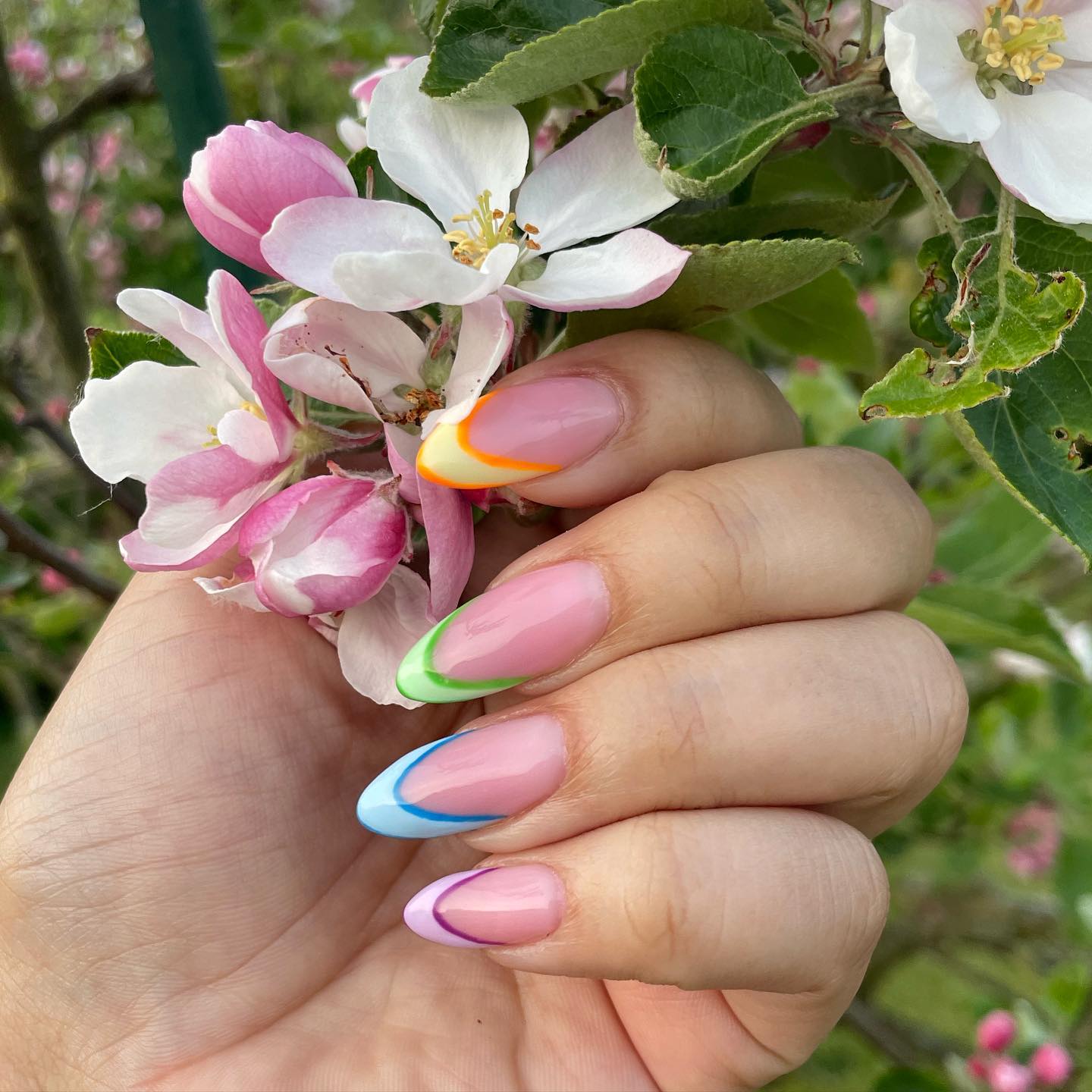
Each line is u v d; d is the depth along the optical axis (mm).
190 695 150
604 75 134
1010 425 107
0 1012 146
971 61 111
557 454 121
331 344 113
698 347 130
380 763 160
